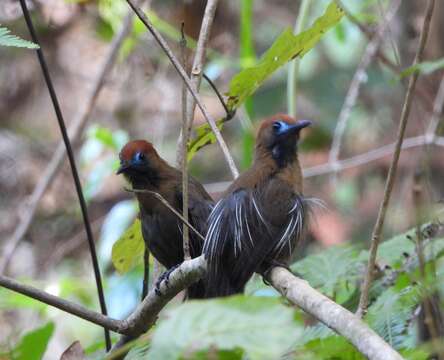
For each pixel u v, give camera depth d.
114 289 12.72
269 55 7.66
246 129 11.02
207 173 17.41
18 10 14.55
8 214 17.12
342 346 5.06
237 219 7.97
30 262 16.41
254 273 8.50
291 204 8.25
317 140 17.19
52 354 14.48
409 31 14.02
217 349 3.54
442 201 7.36
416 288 6.43
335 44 16.84
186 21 15.07
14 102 18.03
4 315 13.15
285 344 3.40
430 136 9.27
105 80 14.22
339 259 8.01
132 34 14.36
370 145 16.80
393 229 13.24
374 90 16.73
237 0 16.09
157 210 9.34
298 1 18.06
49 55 17.20
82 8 15.30
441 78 12.48
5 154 17.77
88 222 7.92
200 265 6.31
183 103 6.69
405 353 5.04
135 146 9.56
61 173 17.11
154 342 3.46
